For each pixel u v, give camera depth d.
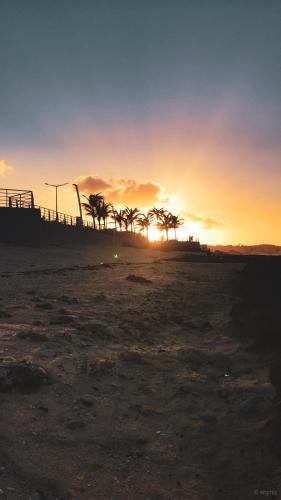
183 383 7.07
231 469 4.41
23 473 4.08
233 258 61.84
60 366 7.13
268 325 9.57
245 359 8.54
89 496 3.89
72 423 5.12
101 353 8.38
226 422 5.55
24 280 21.17
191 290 21.30
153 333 10.91
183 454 4.75
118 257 51.94
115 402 6.04
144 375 7.37
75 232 61.78
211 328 11.66
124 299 16.58
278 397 5.95
